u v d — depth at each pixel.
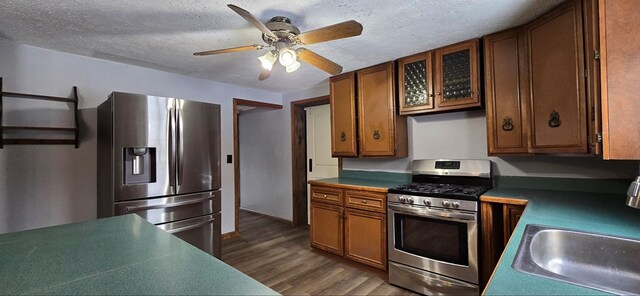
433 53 2.45
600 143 1.23
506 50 2.05
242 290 0.72
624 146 1.05
